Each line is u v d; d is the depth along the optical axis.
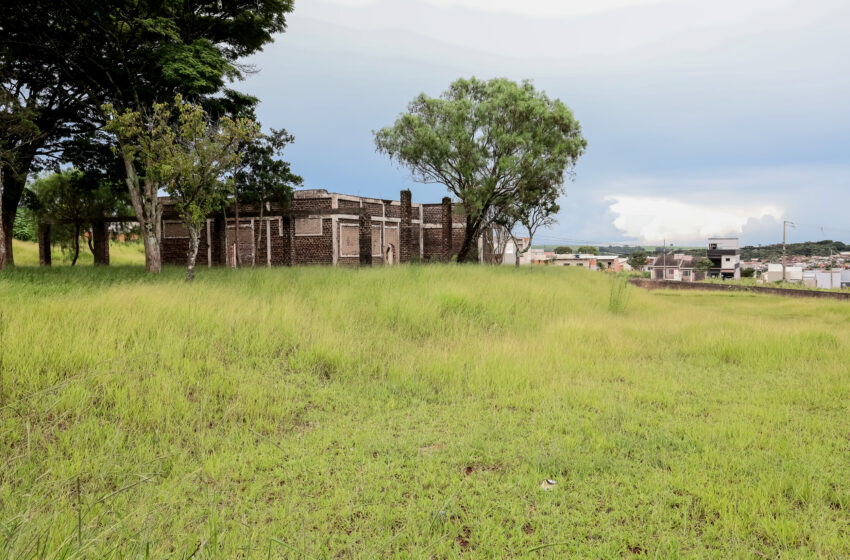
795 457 4.71
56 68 23.20
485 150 28.14
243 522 3.52
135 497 3.72
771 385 7.50
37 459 4.36
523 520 3.63
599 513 3.75
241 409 5.86
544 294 15.09
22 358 6.18
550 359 8.65
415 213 39.00
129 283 14.08
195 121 16.44
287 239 30.17
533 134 27.80
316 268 20.67
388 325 10.55
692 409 6.25
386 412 6.12
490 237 38.88
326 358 7.96
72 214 34.59
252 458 4.68
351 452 4.91
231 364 7.42
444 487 4.20
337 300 11.64
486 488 4.12
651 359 9.29
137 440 4.89
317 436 5.31
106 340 7.15
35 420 5.03
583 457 4.66
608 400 6.45
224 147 16.91
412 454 4.84
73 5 19.88
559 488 4.12
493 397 6.80
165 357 7.02
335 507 3.82
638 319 14.05
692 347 9.95
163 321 8.40
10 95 20.75
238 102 26.66
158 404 5.60
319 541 3.29
